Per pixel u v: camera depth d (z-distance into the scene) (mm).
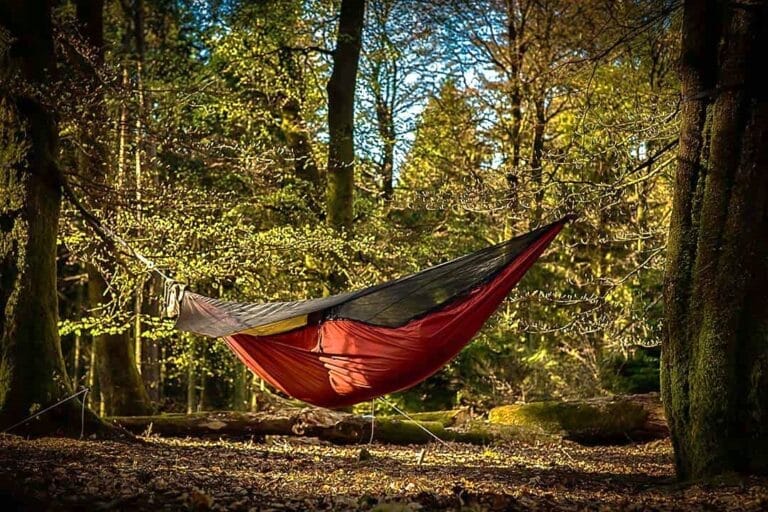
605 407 12086
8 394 8805
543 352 17531
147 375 16531
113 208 11305
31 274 9180
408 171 19172
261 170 11844
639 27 9023
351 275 14734
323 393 7746
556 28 15742
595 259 18156
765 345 6340
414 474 7477
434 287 6961
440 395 18812
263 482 6539
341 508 5328
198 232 12406
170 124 11234
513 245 6832
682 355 6727
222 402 22312
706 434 6453
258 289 14781
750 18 6453
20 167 9289
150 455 8008
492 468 8539
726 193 6531
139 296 13789
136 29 15492
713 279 6535
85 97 9656
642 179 9320
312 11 16953
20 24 9352
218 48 16125
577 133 10023
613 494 6258
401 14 17641
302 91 17172
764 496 5629
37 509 4812
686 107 6859
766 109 6414
